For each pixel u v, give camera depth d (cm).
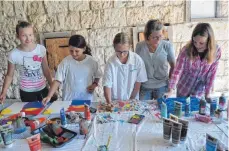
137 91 189
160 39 182
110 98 181
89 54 204
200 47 162
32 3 295
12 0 294
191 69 176
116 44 167
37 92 203
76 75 190
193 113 154
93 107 170
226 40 305
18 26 186
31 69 197
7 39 309
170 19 297
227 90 320
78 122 147
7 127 125
